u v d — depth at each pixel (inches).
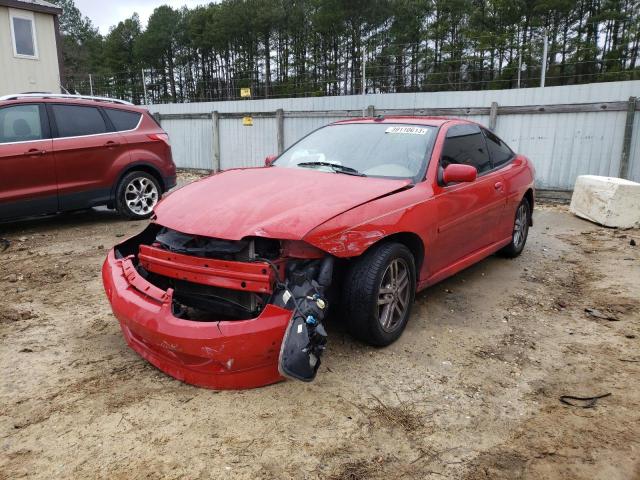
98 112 299.0
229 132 549.3
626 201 300.4
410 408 115.5
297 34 2025.1
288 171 161.8
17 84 690.8
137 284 126.5
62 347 142.9
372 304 133.0
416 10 1694.1
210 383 118.0
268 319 111.7
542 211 358.3
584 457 100.7
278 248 123.0
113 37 2684.5
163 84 2041.1
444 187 162.1
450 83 1114.7
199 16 2322.8
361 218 129.3
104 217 328.8
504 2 1531.7
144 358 131.4
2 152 256.1
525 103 457.7
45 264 223.3
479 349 146.3
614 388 126.7
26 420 108.7
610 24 1316.4
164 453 98.7
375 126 185.9
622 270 222.2
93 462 96.0
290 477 92.8
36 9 690.8
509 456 100.6
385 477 93.7
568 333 159.3
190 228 124.7
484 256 199.8
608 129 366.0
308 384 123.1
